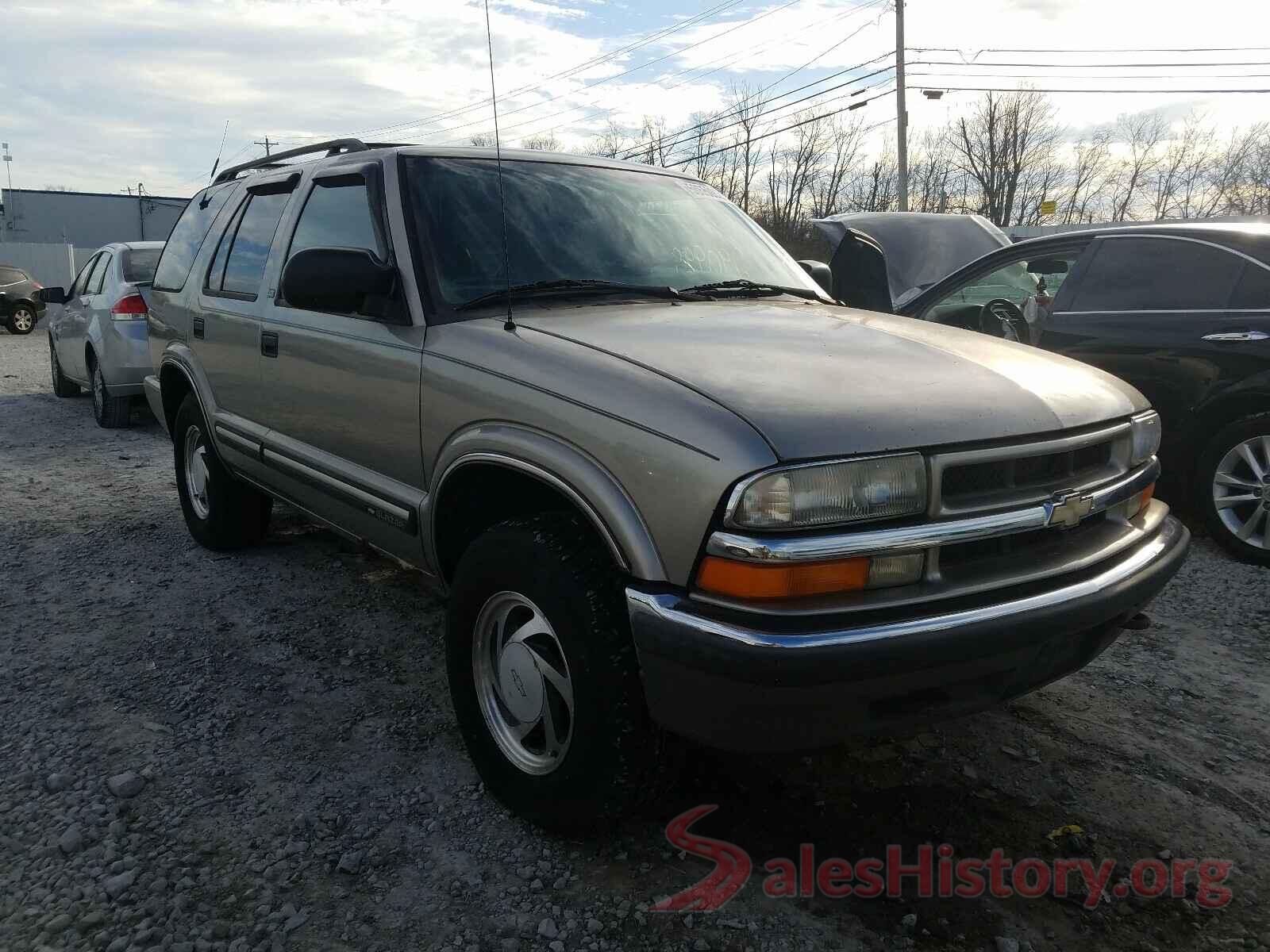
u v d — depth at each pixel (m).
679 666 2.10
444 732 3.15
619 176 3.76
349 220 3.43
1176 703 3.37
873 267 4.66
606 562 2.33
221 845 2.54
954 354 2.64
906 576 2.11
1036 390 2.44
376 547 3.44
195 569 4.73
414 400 2.91
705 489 2.06
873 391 2.26
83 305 9.19
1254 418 4.66
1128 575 2.43
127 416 8.80
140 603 4.27
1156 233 5.27
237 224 4.46
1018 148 46.31
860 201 43.91
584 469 2.30
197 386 4.55
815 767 2.94
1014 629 2.16
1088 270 5.50
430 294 2.99
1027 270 6.25
